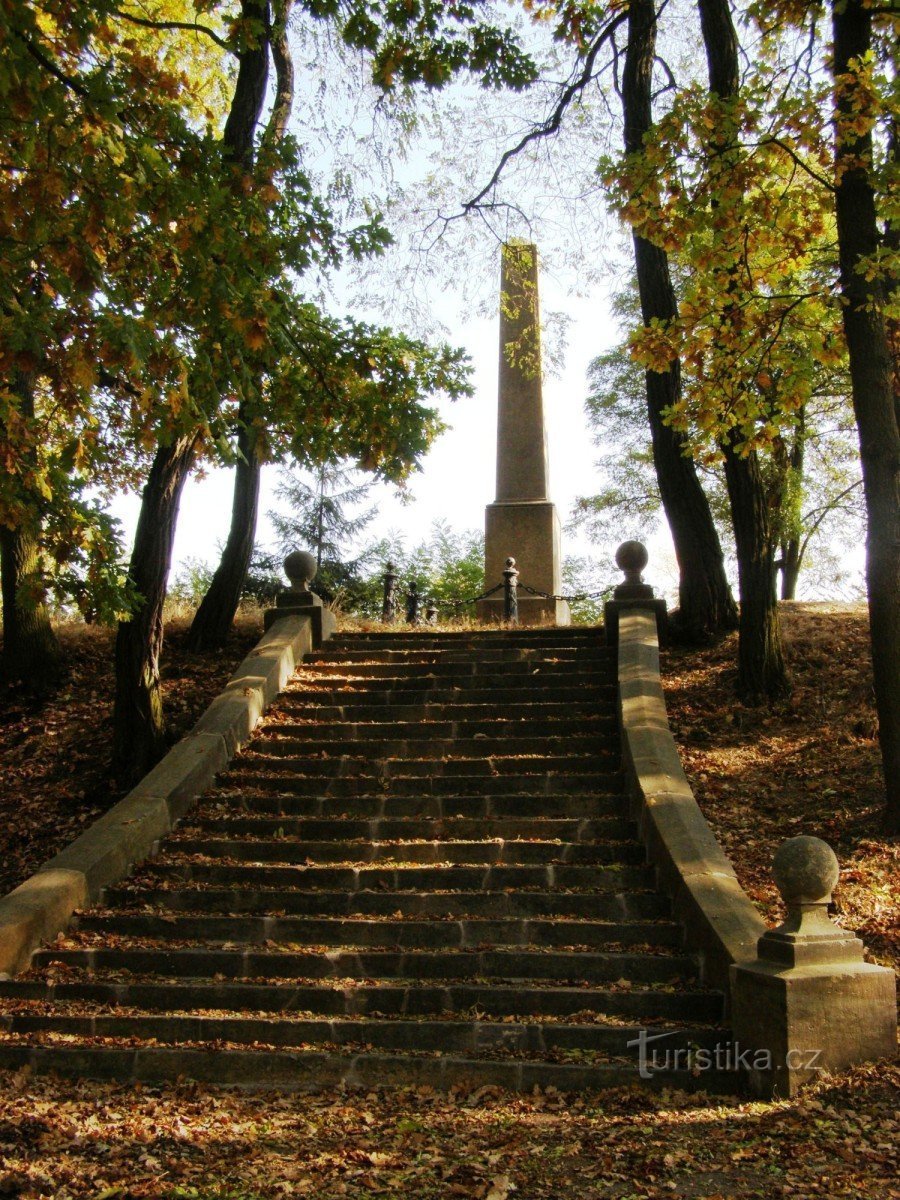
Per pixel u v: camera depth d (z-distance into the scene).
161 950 8.08
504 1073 6.52
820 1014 6.21
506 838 9.84
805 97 10.24
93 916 8.70
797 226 11.28
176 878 9.48
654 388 15.22
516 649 13.87
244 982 7.69
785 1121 5.67
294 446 10.50
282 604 14.93
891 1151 5.20
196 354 8.43
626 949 7.87
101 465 14.47
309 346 10.40
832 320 14.07
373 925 8.33
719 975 7.20
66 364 7.66
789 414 11.78
